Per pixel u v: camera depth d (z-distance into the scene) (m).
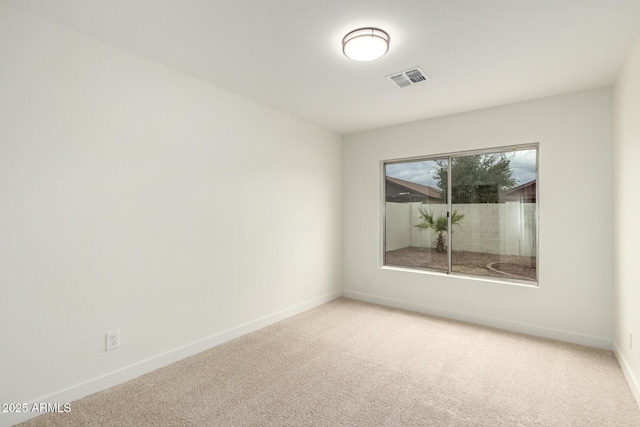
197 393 2.15
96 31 2.06
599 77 2.69
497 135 3.40
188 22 1.95
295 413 1.95
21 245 1.84
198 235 2.79
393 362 2.61
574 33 2.03
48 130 1.94
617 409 1.99
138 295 2.38
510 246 3.45
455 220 3.80
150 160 2.45
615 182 2.74
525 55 2.33
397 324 3.49
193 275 2.75
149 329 2.44
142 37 2.13
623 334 2.47
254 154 3.31
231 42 2.19
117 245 2.26
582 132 2.97
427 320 3.62
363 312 3.90
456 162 3.79
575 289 3.00
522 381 2.32
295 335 3.17
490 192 3.57
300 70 2.61
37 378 1.90
